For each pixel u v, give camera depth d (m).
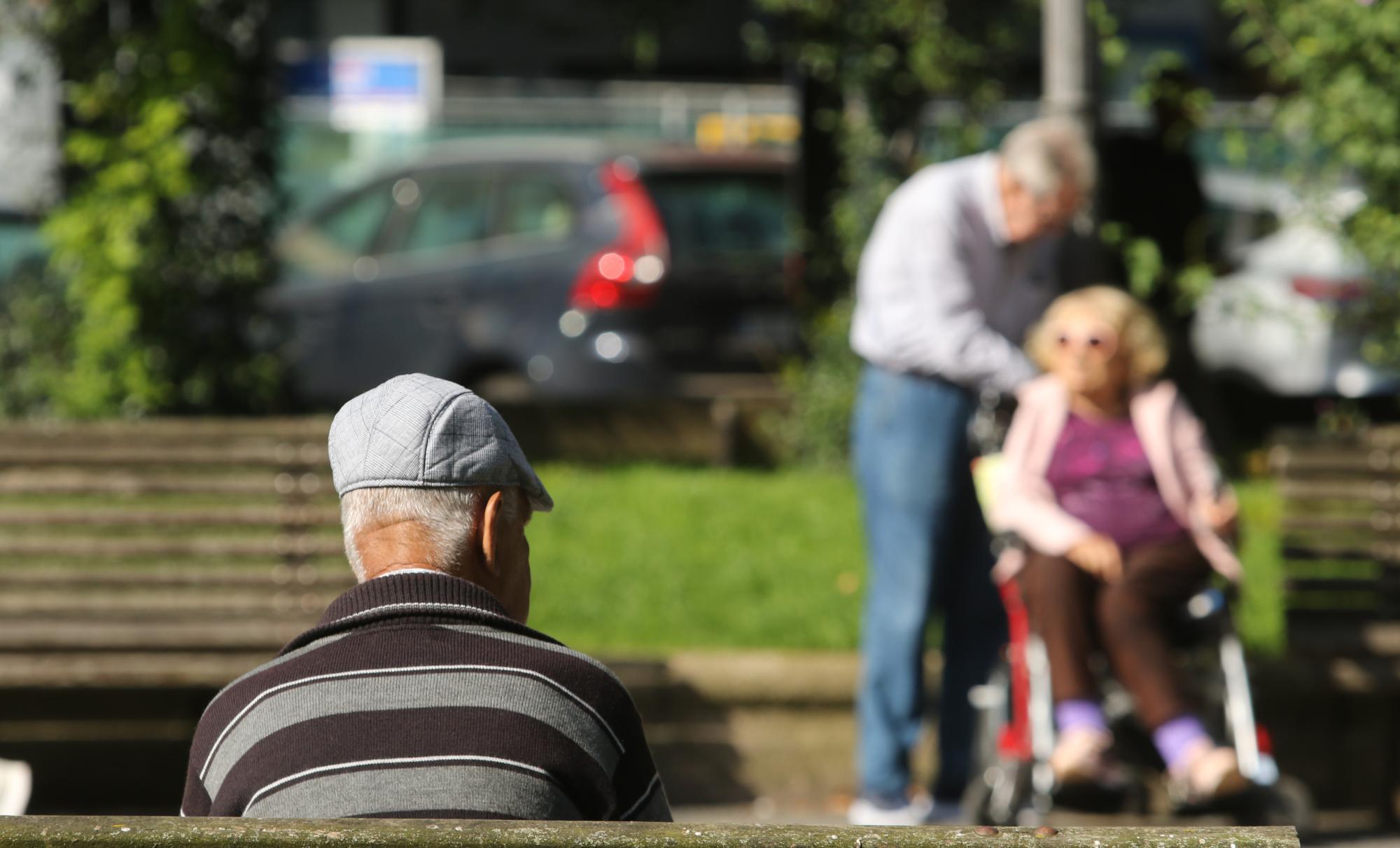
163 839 8.12
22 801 15.99
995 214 19.48
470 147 46.00
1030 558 18.81
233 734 9.16
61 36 29.02
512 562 9.83
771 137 65.31
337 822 8.23
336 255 40.34
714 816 20.98
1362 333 25.05
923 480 19.59
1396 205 22.41
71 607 20.03
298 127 59.78
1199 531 18.95
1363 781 21.14
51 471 20.06
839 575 25.67
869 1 32.34
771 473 33.31
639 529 28.11
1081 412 19.36
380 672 9.11
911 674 19.84
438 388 9.77
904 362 19.44
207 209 29.66
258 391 29.95
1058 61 23.47
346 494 9.66
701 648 22.81
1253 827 8.36
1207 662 19.39
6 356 29.80
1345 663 20.42
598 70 80.75
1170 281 26.52
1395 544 20.55
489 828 8.20
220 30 29.23
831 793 21.28
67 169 30.23
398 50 60.78
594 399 36.69
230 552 20.11
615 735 9.33
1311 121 22.33
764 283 37.59
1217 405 29.59
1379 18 21.66
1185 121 29.70
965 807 20.02
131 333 29.23
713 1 78.12
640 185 38.03
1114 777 17.94
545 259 38.06
